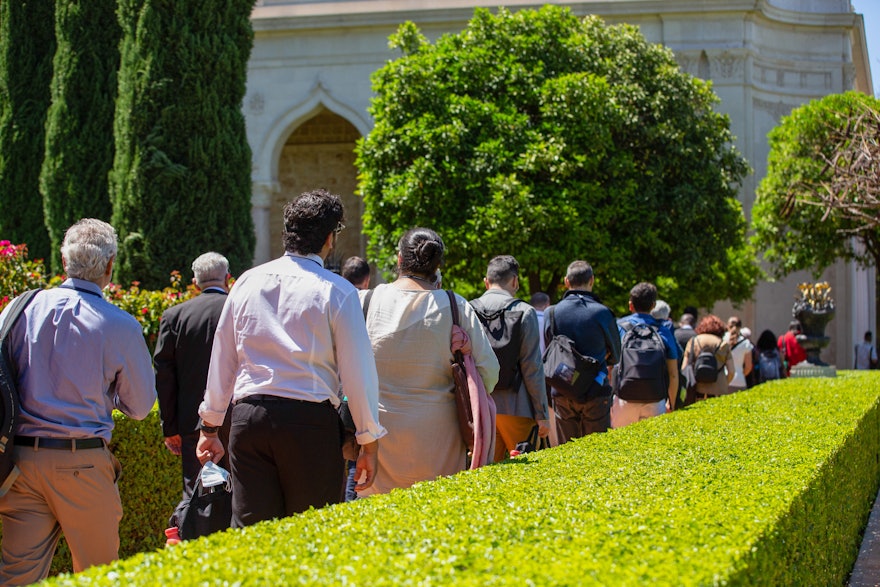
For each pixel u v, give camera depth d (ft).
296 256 13.50
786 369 58.49
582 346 23.72
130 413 14.65
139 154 43.73
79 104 48.98
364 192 59.00
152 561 8.29
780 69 88.89
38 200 54.60
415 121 56.80
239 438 12.79
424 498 11.33
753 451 16.17
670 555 8.27
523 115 56.39
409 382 15.72
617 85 59.11
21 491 13.52
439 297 15.90
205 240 44.47
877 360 86.38
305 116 87.51
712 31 85.30
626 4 84.84
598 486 12.36
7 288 29.99
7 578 13.42
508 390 19.94
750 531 9.46
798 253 68.69
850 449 19.20
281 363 12.91
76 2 48.91
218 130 44.96
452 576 7.62
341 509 10.64
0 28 55.77
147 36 43.91
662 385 27.02
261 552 8.48
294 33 87.51
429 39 86.22
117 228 44.42
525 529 9.53
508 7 85.10
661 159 59.77
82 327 13.84
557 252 54.44
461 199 56.24
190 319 19.34
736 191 64.90
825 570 14.73
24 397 13.55
